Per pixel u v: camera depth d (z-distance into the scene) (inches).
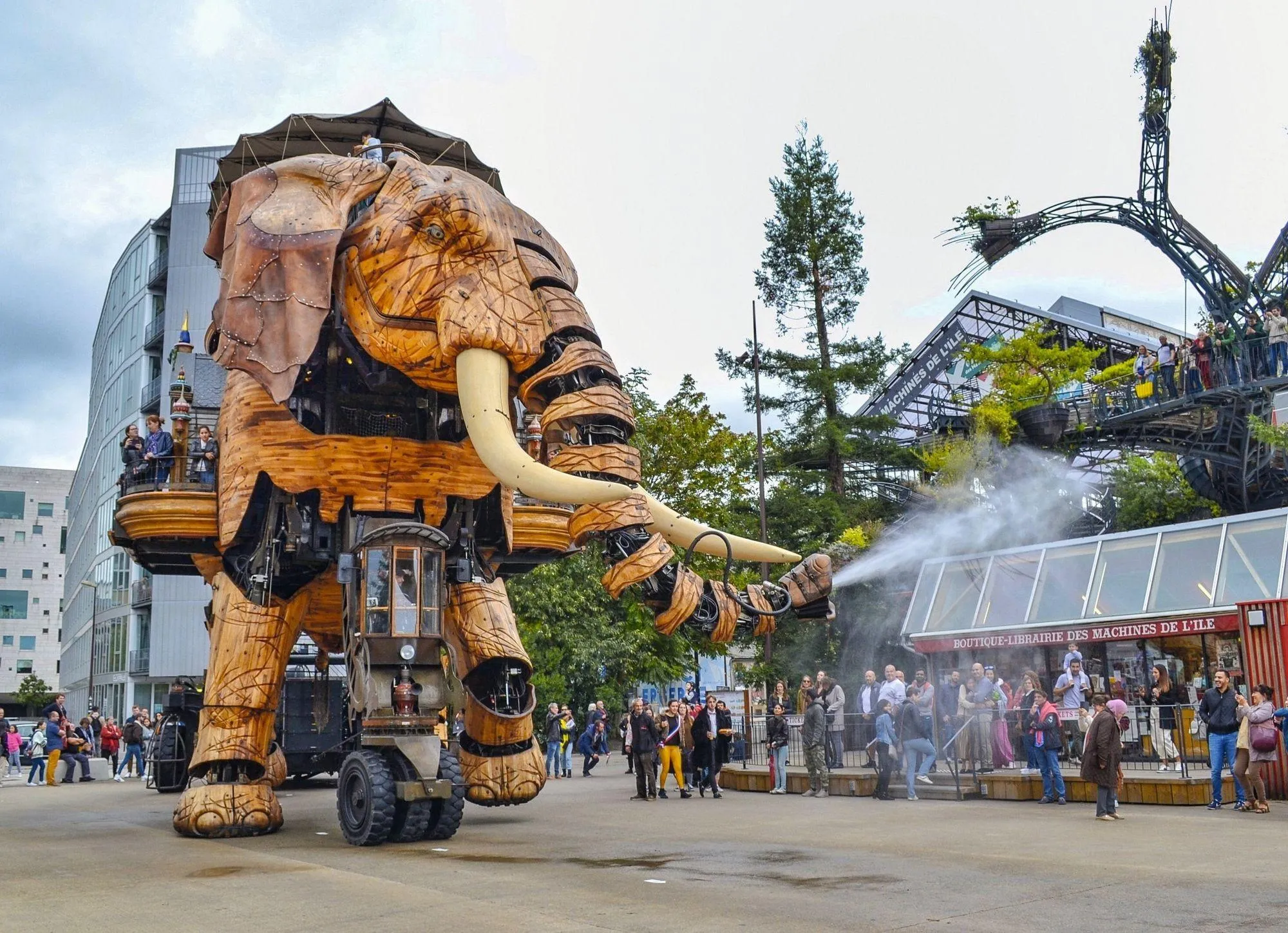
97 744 1263.5
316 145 622.5
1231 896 312.2
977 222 1485.0
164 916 297.4
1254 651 644.1
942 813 570.6
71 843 484.1
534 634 1278.3
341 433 526.0
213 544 585.3
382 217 487.2
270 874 374.3
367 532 484.4
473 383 457.4
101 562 2258.9
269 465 514.3
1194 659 797.9
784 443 1621.6
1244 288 1284.4
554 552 672.4
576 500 428.1
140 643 1963.6
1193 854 398.3
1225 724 561.3
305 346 477.4
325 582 575.5
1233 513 1344.7
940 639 952.9
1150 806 591.8
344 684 866.8
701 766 730.2
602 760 1339.8
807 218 1697.8
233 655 523.2
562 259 510.0
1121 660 844.6
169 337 1838.1
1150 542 856.9
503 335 460.8
